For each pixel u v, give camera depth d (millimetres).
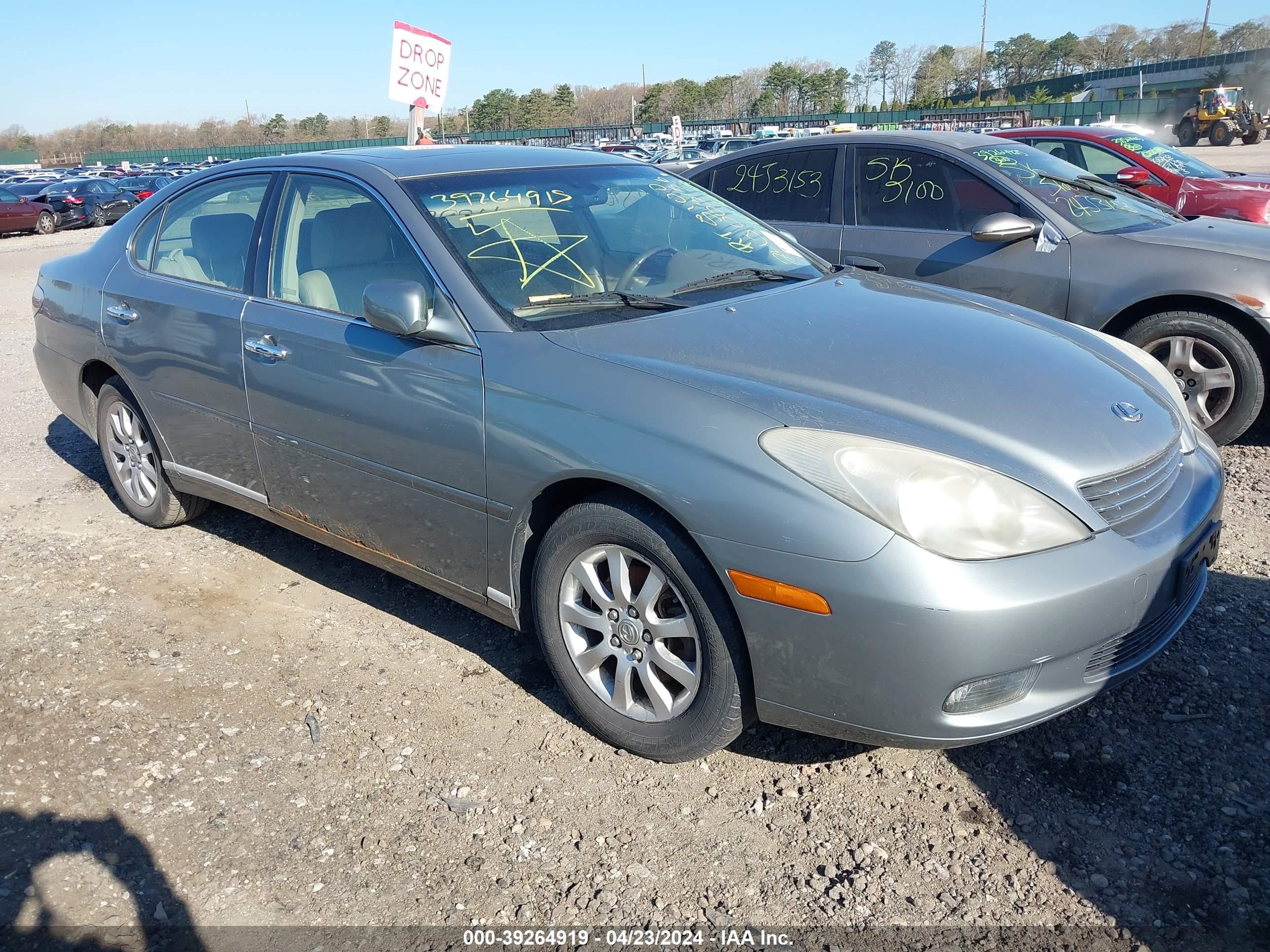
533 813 2625
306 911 2316
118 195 29391
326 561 4145
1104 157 8359
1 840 2537
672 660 2666
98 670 3301
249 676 3279
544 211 3434
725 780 2748
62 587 3902
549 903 2334
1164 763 2746
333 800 2684
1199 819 2535
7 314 10773
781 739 2920
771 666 2443
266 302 3539
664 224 3674
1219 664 3180
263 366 3471
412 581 3336
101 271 4312
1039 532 2340
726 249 3674
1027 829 2527
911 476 2307
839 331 2990
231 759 2854
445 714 3062
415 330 2922
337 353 3219
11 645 3453
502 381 2816
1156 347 5145
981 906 2295
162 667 3326
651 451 2523
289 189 3631
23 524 4562
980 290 5434
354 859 2473
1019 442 2482
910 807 2619
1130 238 5129
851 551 2270
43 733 2969
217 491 3941
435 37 7941
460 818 2609
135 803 2672
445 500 3016
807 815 2605
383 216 3281
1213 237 5129
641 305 3109
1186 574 2590
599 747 2893
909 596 2229
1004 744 2861
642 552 2615
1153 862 2404
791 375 2662
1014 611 2242
